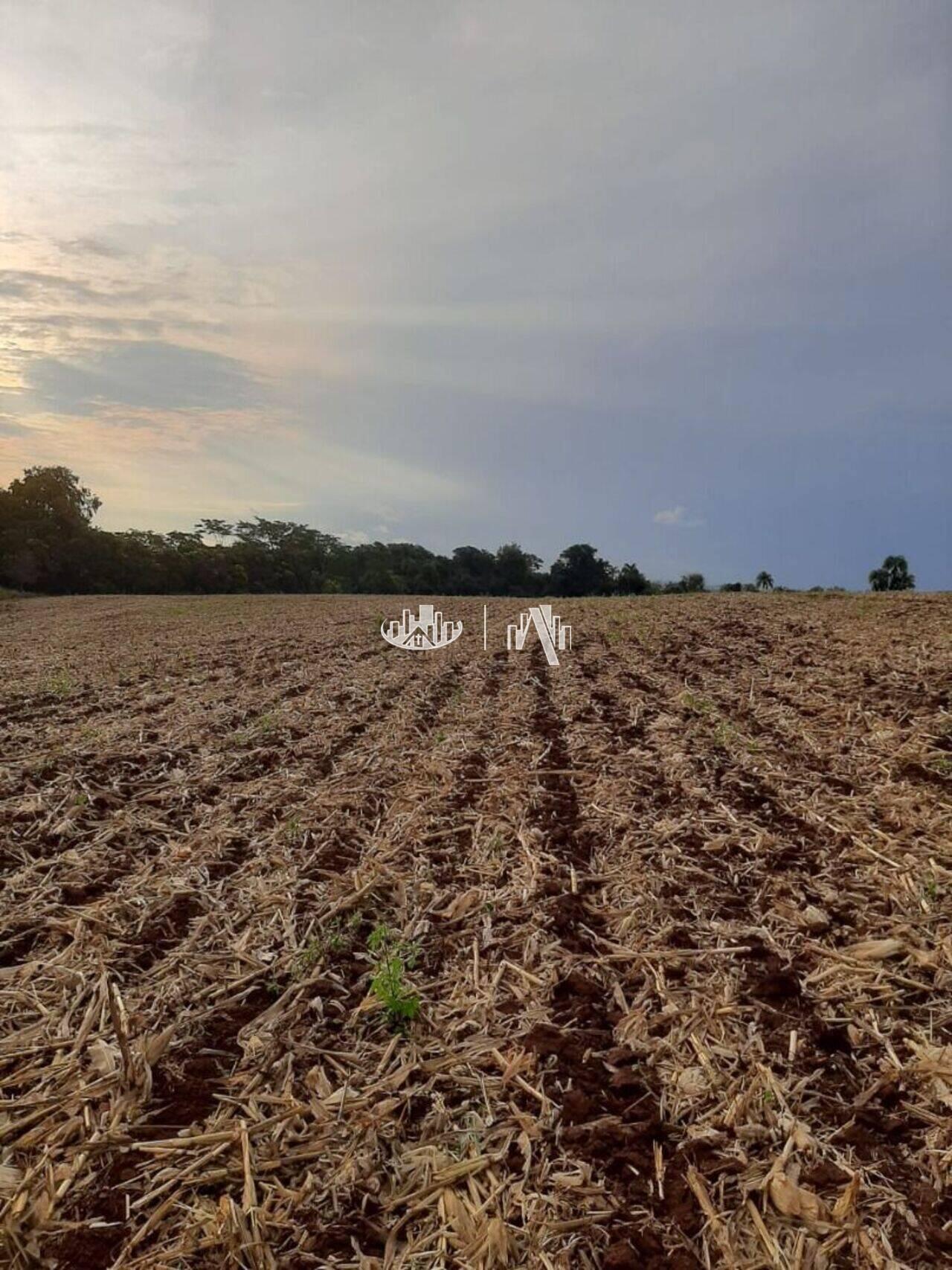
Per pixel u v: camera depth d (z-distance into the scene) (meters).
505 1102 2.62
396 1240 2.14
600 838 4.72
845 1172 2.28
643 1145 2.42
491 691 9.41
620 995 3.16
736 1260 2.04
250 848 4.68
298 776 5.96
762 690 8.52
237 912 3.89
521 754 6.43
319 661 12.25
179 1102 2.63
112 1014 3.02
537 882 4.14
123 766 6.26
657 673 10.11
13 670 11.82
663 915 3.78
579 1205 2.22
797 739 6.52
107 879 4.29
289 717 8.02
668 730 7.05
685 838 4.61
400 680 10.30
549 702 8.62
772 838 4.51
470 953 3.53
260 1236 2.12
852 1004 3.06
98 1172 2.34
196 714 8.24
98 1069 2.76
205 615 23.55
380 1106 2.57
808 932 3.59
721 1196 2.23
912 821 4.62
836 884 4.01
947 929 3.51
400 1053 2.86
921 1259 2.02
